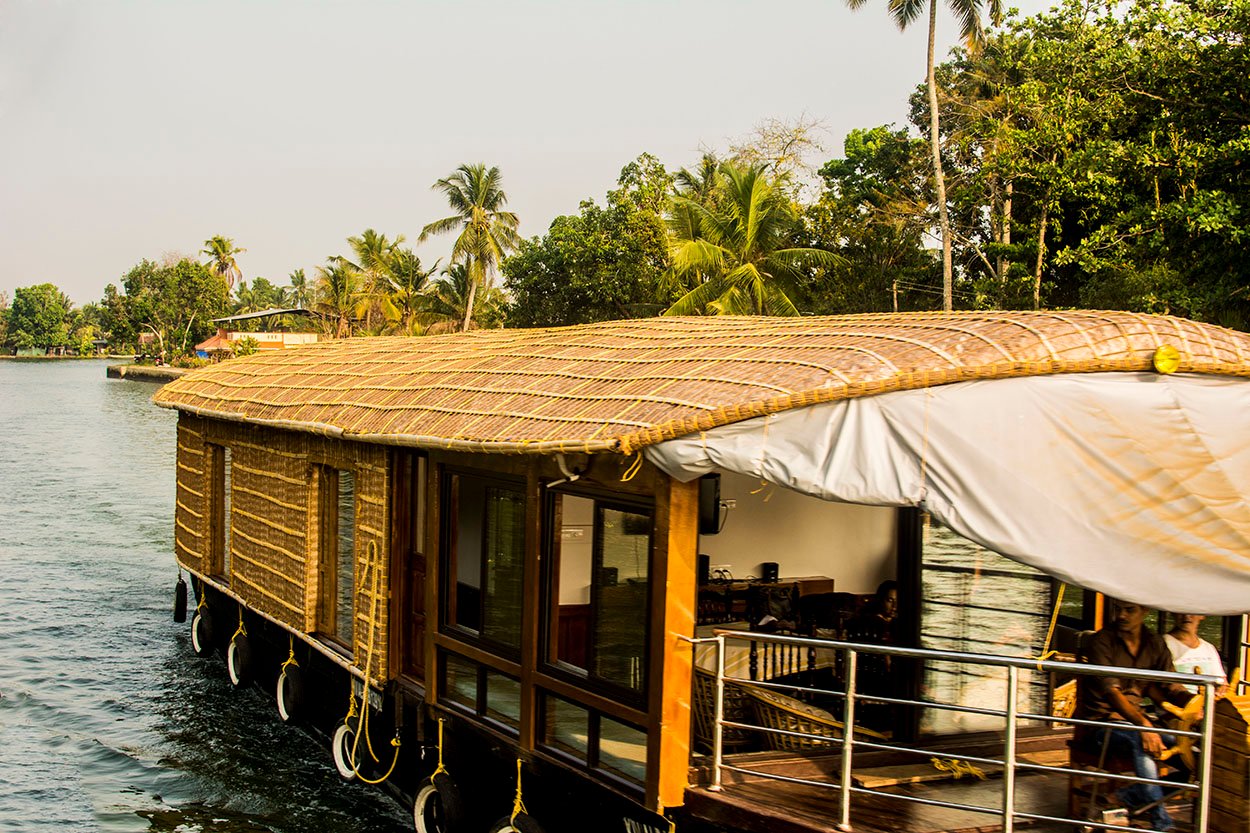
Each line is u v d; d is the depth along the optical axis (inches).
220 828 342.6
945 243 973.2
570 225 1502.2
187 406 465.1
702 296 1105.4
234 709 457.4
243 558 435.8
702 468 197.6
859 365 198.7
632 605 221.5
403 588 313.3
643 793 213.6
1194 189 682.8
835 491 192.5
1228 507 200.5
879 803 206.4
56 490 1142.3
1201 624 296.5
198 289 3981.3
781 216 1118.4
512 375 286.0
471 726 269.7
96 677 506.0
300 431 344.5
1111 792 201.0
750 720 251.4
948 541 238.5
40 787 376.5
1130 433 199.3
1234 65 682.2
